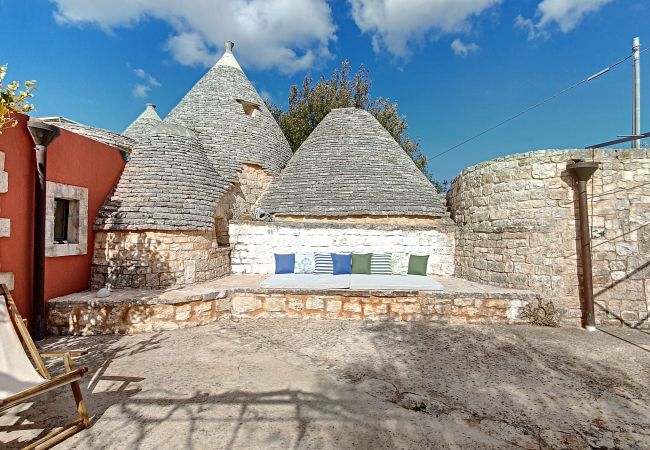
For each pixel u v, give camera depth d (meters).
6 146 5.28
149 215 7.60
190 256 7.97
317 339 6.04
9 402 2.74
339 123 13.45
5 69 3.95
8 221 5.29
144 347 5.59
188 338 6.02
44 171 5.73
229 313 7.27
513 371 4.77
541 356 5.31
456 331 6.48
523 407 3.83
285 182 11.88
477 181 8.59
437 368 4.86
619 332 6.39
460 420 3.55
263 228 9.95
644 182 6.62
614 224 6.73
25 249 5.64
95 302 6.14
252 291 7.29
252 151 12.05
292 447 3.07
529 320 6.92
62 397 3.97
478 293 7.03
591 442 3.22
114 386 4.24
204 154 10.34
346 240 9.84
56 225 6.60
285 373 4.64
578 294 6.83
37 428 3.38
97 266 7.35
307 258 9.10
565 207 6.98
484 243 8.24
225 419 3.51
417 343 5.86
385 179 11.34
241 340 5.96
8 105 4.14
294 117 22.48
